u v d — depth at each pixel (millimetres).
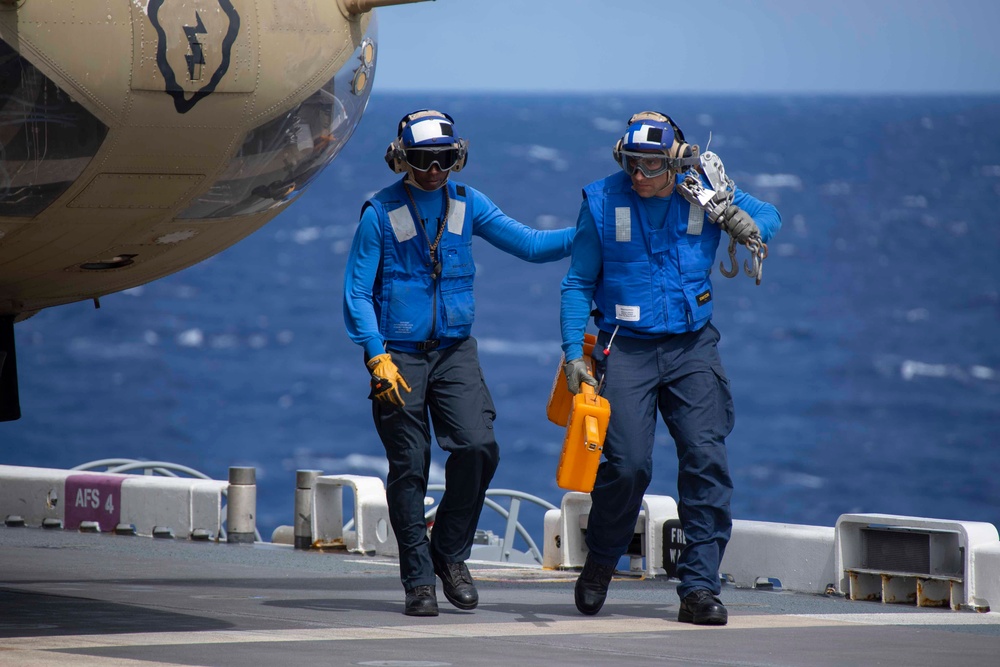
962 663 15602
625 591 22625
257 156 17453
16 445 145250
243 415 163125
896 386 180375
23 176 16109
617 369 18906
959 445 147625
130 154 16453
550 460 139000
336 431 155500
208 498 30281
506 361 195250
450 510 19531
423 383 19094
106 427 155375
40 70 15547
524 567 26312
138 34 15844
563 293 19250
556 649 16297
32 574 23875
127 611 19125
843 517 22031
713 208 18594
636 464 18719
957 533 21062
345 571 25047
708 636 17547
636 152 18250
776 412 164875
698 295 18875
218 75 16375
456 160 18750
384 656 15492
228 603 20219
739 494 126438
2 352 20062
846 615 19828
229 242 19062
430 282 19094
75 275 18734
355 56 18031
